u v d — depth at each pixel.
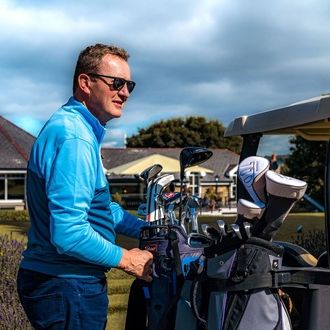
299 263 2.34
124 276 6.46
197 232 2.73
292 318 2.30
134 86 2.46
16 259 5.65
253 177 2.26
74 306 2.25
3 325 4.16
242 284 2.14
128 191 35.97
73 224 2.12
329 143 2.33
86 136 2.24
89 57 2.37
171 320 2.40
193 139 52.66
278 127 2.90
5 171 28.89
